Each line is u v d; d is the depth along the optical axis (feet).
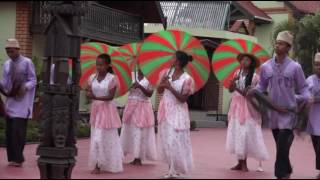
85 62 34.12
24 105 34.68
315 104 33.22
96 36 58.80
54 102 27.86
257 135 34.45
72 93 28.30
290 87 29.73
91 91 32.76
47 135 28.17
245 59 34.27
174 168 30.55
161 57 31.17
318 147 33.24
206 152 44.78
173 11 92.22
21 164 34.73
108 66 32.94
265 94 30.58
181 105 30.58
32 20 55.21
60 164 27.78
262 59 33.83
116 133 32.76
